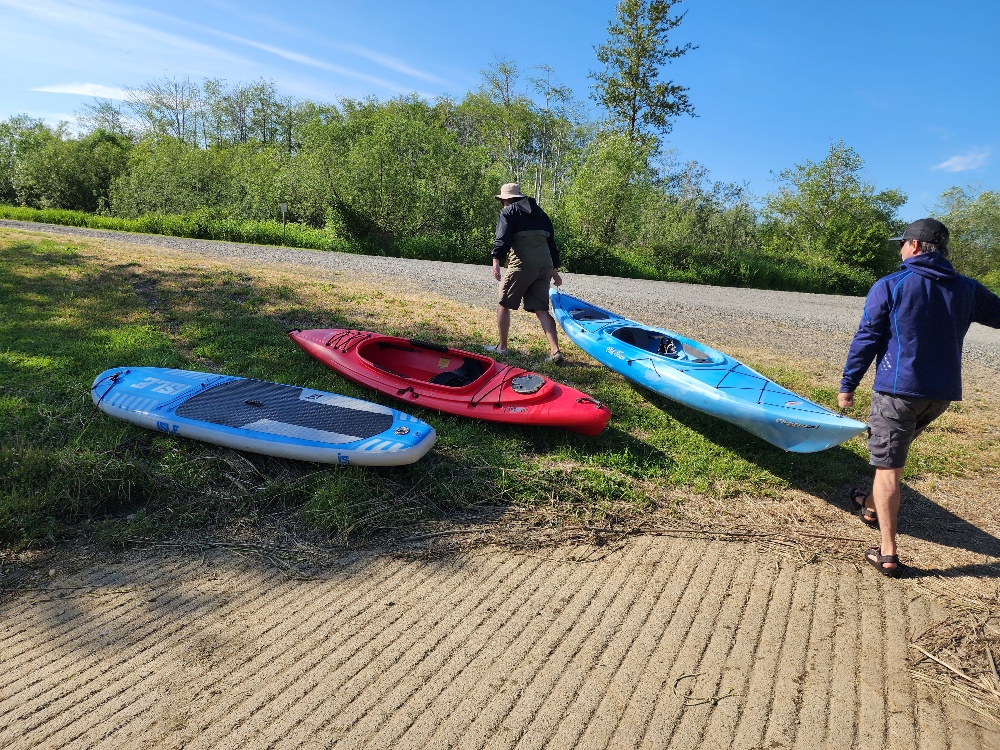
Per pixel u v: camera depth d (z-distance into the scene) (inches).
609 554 149.7
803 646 119.9
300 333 253.8
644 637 120.2
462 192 946.7
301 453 170.6
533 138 1702.8
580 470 185.9
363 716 97.8
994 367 370.6
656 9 1221.7
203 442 180.5
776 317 507.2
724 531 163.2
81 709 96.3
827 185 1457.9
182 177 1085.8
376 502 161.0
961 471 208.7
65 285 334.6
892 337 140.1
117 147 1771.7
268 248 701.3
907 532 167.9
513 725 97.7
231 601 125.0
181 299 330.6
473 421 209.5
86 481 152.7
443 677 107.1
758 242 1215.6
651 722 99.7
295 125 2156.7
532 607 128.1
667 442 214.2
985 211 2101.4
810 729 100.2
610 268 901.8
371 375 223.5
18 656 107.2
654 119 1321.4
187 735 92.4
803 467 201.6
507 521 161.0
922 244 138.7
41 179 1544.0
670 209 1035.3
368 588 131.8
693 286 787.4
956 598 138.9
